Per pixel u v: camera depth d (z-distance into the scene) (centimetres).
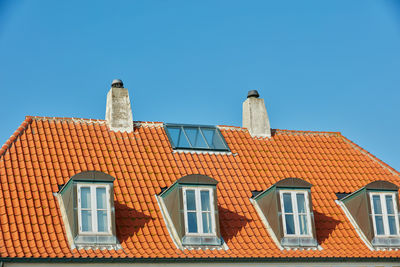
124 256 2475
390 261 2828
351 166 3344
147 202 2759
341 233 2900
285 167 3219
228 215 2811
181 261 2552
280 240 2742
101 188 2592
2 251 2338
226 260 2603
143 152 3061
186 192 2700
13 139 2878
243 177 3062
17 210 2533
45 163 2803
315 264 2731
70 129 3066
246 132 3425
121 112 3183
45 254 2378
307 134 3531
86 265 2436
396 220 2952
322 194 3086
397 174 3341
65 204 2595
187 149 3148
